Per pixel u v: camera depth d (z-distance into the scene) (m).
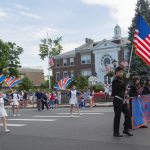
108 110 21.05
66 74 68.56
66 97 37.72
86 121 14.56
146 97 12.70
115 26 64.44
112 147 8.52
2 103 12.33
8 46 66.69
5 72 66.19
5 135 11.48
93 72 63.91
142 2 44.47
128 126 10.24
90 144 9.05
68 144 9.21
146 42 12.38
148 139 9.50
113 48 60.91
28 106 35.66
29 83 66.25
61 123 14.32
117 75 10.05
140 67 42.00
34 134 11.41
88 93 28.42
